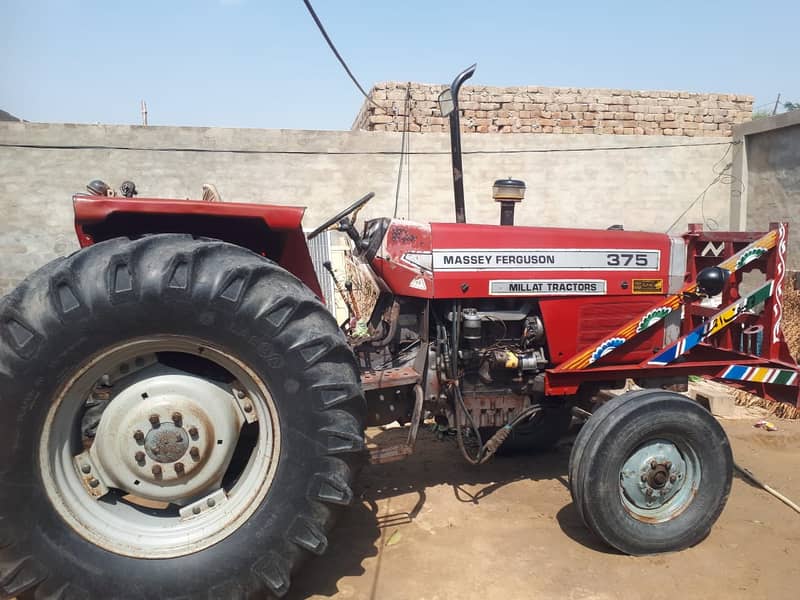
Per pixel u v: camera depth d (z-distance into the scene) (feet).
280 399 7.26
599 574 8.44
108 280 6.71
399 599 7.90
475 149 29.45
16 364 6.52
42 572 6.74
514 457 13.10
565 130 30.53
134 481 7.38
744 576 8.42
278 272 7.40
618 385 11.03
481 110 29.94
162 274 6.81
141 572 6.97
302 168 28.09
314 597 7.95
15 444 6.58
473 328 9.61
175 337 7.05
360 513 10.34
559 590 8.07
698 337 10.49
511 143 29.63
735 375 10.50
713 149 30.96
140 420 7.32
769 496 11.17
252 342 7.10
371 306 10.57
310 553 7.39
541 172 30.01
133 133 26.53
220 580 7.07
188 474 7.45
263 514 7.23
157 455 7.36
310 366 7.24
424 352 9.69
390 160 28.81
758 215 29.99
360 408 7.61
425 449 13.48
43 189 26.17
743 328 11.34
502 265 9.71
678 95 31.01
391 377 9.32
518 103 30.17
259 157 27.71
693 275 11.29
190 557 7.08
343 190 28.58
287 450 7.30
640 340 10.59
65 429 7.09
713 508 9.11
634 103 30.78
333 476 7.33
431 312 9.92
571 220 30.45
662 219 31.07
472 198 29.73
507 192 10.54
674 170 30.86
